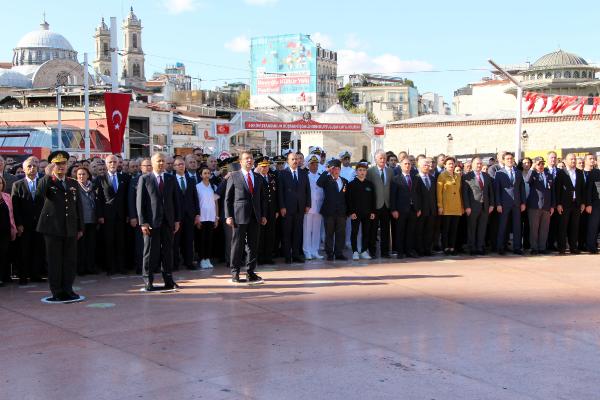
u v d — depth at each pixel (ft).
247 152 32.37
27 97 180.55
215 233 39.68
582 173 43.01
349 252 44.09
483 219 42.09
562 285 31.65
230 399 16.42
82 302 27.58
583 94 147.43
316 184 40.47
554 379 18.25
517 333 23.02
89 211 34.94
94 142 153.07
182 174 36.37
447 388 17.35
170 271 30.45
